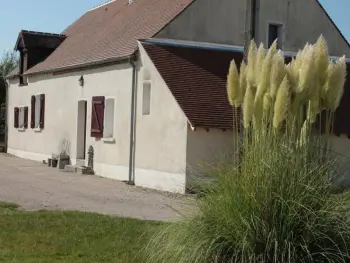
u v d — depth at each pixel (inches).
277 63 213.9
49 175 676.7
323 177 214.4
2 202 440.1
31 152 933.2
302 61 217.0
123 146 647.1
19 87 1011.3
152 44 622.5
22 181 601.9
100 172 692.1
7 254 274.2
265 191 210.4
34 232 323.6
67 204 449.1
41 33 991.6
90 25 978.7
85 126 765.9
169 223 235.9
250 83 225.8
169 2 750.5
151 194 530.9
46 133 873.5
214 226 217.8
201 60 622.8
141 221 362.9
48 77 874.8
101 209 427.8
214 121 537.6
